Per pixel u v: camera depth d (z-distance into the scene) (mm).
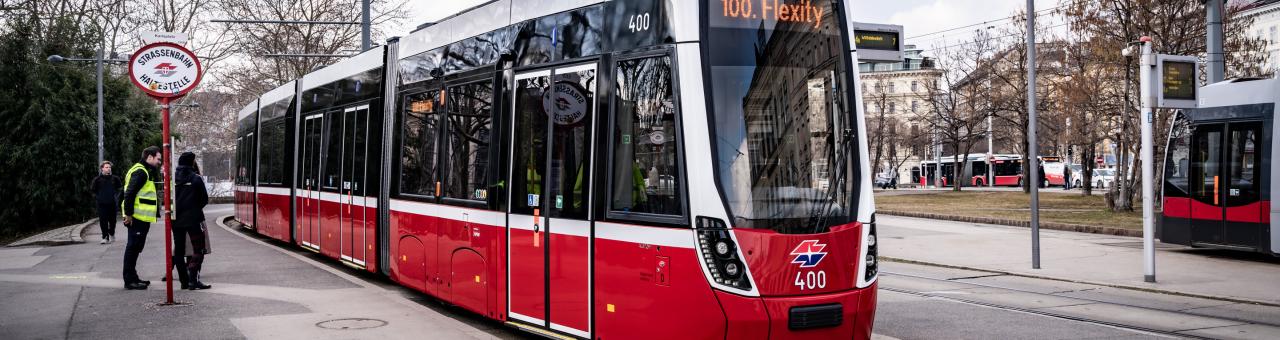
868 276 6898
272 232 18344
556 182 7727
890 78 103500
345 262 13188
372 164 12164
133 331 8484
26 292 10945
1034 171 15180
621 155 7090
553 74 7887
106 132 36219
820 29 7094
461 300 9164
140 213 11242
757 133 6652
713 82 6586
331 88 14609
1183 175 17578
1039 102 42188
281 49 43750
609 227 7129
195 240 11227
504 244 8367
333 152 14180
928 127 58344
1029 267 15234
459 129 9445
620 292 7023
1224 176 16641
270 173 18828
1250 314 10523
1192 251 18000
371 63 12539
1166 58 13148
